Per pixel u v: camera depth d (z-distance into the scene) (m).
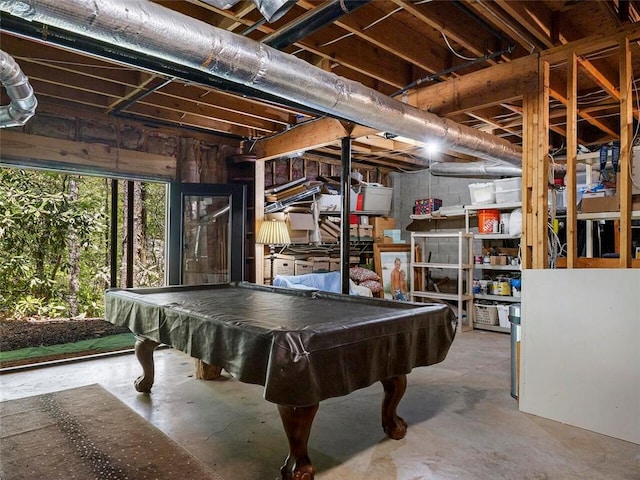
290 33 2.81
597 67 3.65
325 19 2.60
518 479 2.25
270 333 2.00
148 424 1.70
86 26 2.10
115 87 4.45
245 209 5.85
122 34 2.21
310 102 3.19
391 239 7.62
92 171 4.95
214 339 2.34
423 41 3.60
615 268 2.86
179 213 5.62
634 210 3.06
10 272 6.80
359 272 6.97
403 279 7.44
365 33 3.11
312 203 6.56
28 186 6.92
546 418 3.06
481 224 6.33
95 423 1.70
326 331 2.02
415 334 2.50
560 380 3.01
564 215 5.42
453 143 4.25
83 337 5.56
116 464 1.39
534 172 3.38
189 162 5.86
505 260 6.18
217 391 3.58
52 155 4.66
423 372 4.15
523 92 3.46
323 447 2.60
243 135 6.02
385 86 4.50
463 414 3.12
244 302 3.34
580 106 4.62
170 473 1.34
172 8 3.01
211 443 2.64
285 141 5.61
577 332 2.94
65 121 4.87
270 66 2.83
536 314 3.15
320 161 7.34
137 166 5.31
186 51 2.46
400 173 8.44
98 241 8.04
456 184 7.64
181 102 4.92
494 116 4.91
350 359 2.10
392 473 2.31
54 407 1.86
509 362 4.51
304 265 6.70
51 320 6.86
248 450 2.56
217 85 3.40
